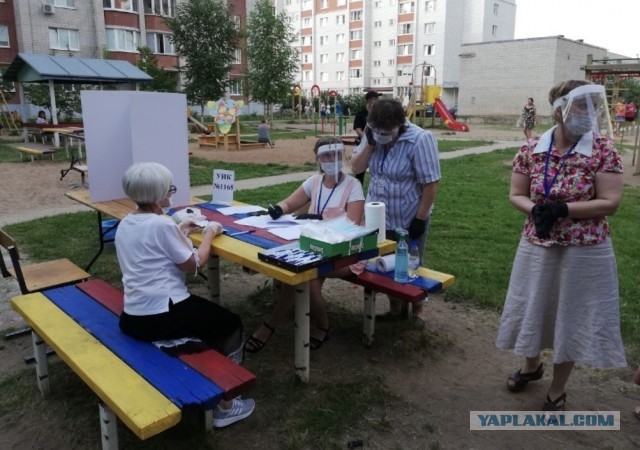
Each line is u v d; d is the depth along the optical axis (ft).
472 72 138.21
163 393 7.74
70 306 10.89
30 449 9.35
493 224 24.84
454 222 25.08
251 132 90.99
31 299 11.27
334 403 10.44
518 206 9.80
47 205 30.07
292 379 11.27
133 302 9.27
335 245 9.82
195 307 9.61
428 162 12.25
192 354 8.84
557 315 9.55
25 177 40.52
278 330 13.79
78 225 24.30
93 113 15.81
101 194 16.49
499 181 37.42
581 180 9.02
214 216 13.87
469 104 140.05
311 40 221.25
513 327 10.04
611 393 11.09
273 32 100.17
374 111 11.84
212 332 9.70
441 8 183.73
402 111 11.87
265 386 11.06
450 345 13.05
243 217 13.74
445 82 189.26
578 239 9.12
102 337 9.47
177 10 94.38
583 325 9.36
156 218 9.39
